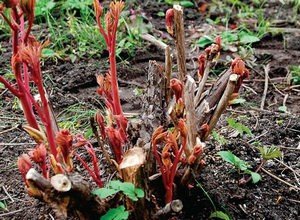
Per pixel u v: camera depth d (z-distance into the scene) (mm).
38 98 935
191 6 1818
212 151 1114
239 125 1116
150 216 878
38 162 849
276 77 1472
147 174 868
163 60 1520
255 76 1472
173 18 915
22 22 887
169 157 887
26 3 816
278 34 1652
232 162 1006
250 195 1021
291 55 1564
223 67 1482
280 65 1518
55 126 941
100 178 992
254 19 1753
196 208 981
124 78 1449
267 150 1074
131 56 1518
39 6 1626
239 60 916
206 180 1032
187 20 1747
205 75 972
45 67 1461
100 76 953
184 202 972
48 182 792
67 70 1449
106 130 910
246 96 1381
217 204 989
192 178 952
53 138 878
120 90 1396
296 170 1095
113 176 924
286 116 1278
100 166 1072
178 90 883
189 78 901
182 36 918
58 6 1679
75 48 1525
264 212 996
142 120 924
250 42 1581
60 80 1410
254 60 1527
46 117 867
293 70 1474
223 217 949
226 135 1188
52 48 1522
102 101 1332
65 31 1576
